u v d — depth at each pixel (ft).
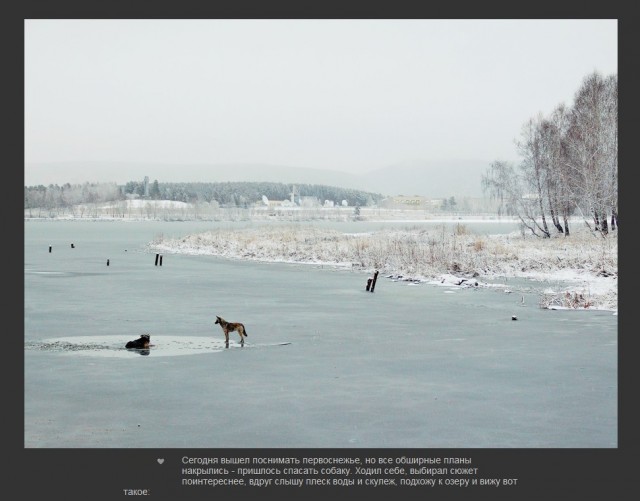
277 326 75.25
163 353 59.77
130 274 141.79
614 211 182.80
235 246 213.05
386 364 55.52
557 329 73.26
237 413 41.93
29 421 40.47
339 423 40.16
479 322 78.18
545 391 47.11
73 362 55.93
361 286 118.52
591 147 187.62
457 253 147.95
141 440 37.50
